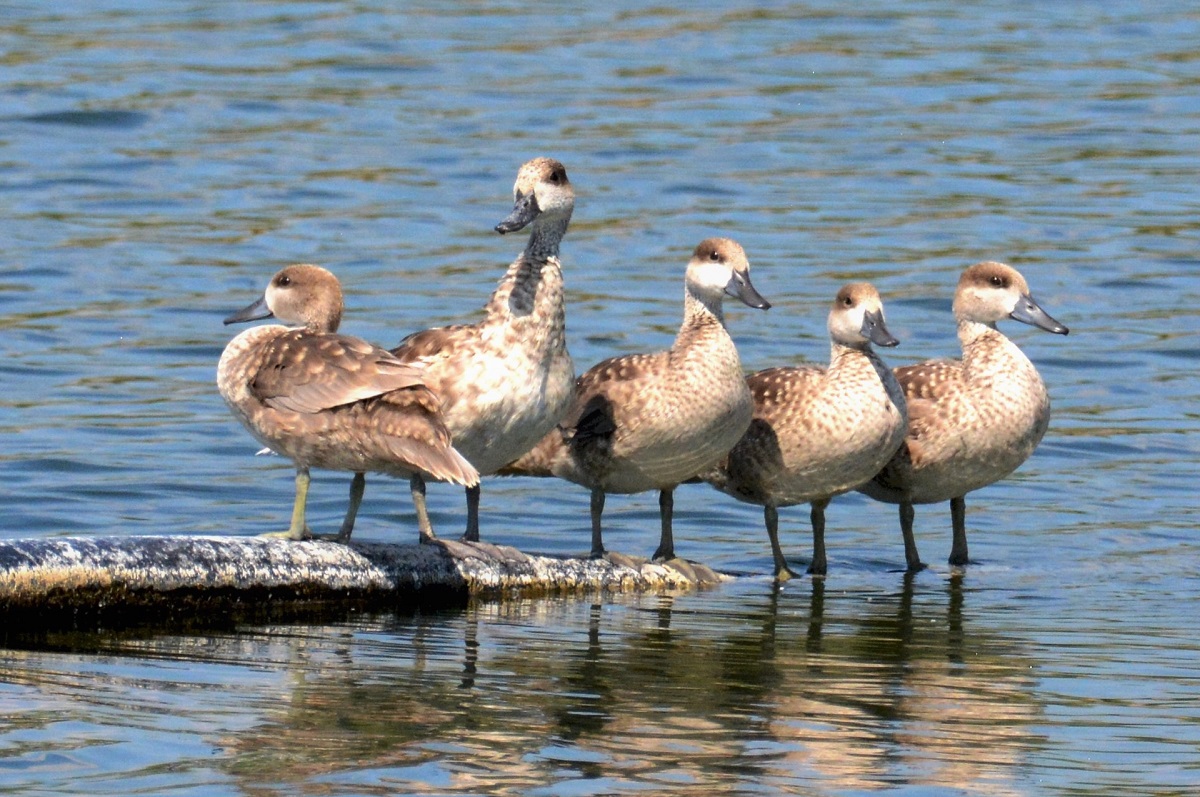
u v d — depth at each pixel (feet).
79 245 83.20
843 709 33.17
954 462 48.24
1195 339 73.20
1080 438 61.62
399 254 82.94
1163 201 93.66
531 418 42.09
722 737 31.19
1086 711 33.35
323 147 101.86
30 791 27.53
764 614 41.83
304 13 136.26
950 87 117.39
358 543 41.50
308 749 29.76
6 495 51.24
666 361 44.88
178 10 136.77
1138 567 47.80
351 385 38.86
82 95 110.42
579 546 49.73
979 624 40.86
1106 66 123.34
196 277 79.05
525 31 131.95
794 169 98.89
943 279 80.64
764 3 142.20
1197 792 28.91
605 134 105.09
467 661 35.99
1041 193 94.94
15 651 35.55
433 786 28.25
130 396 62.90
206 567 39.24
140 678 33.71
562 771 29.12
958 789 28.86
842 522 53.93
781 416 46.57
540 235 42.45
